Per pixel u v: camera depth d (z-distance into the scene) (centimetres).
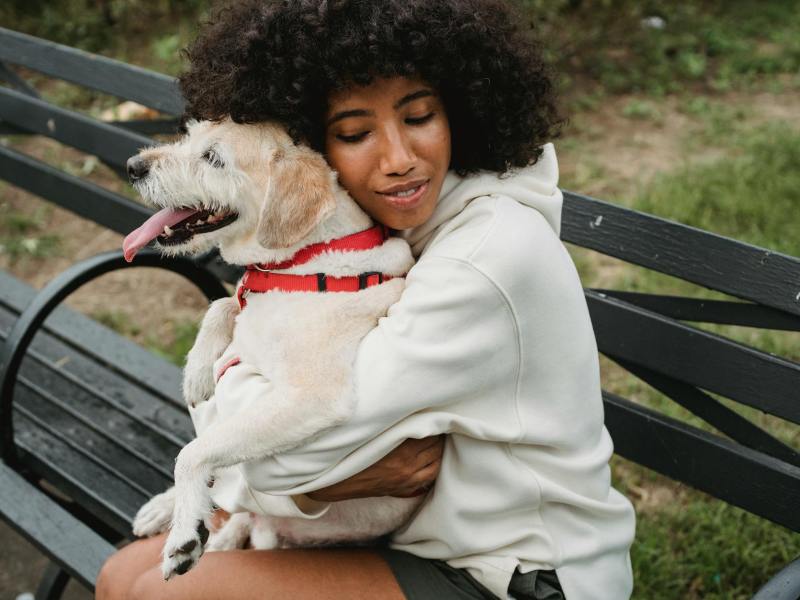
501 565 158
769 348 328
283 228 153
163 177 165
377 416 146
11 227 462
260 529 176
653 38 661
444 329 145
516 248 146
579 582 162
